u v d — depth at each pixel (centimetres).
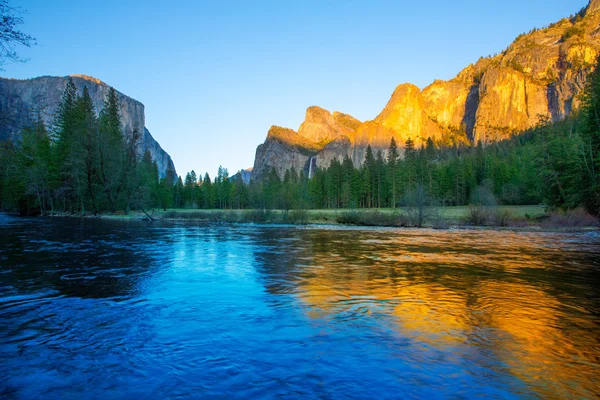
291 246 2098
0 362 522
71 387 453
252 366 521
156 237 2514
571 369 526
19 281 1061
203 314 772
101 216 5662
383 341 629
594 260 1600
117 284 1042
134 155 6244
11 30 923
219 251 1817
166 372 498
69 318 729
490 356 570
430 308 841
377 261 1551
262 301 885
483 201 5478
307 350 584
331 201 11188
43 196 6294
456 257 1686
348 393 447
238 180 12838
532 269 1368
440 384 476
